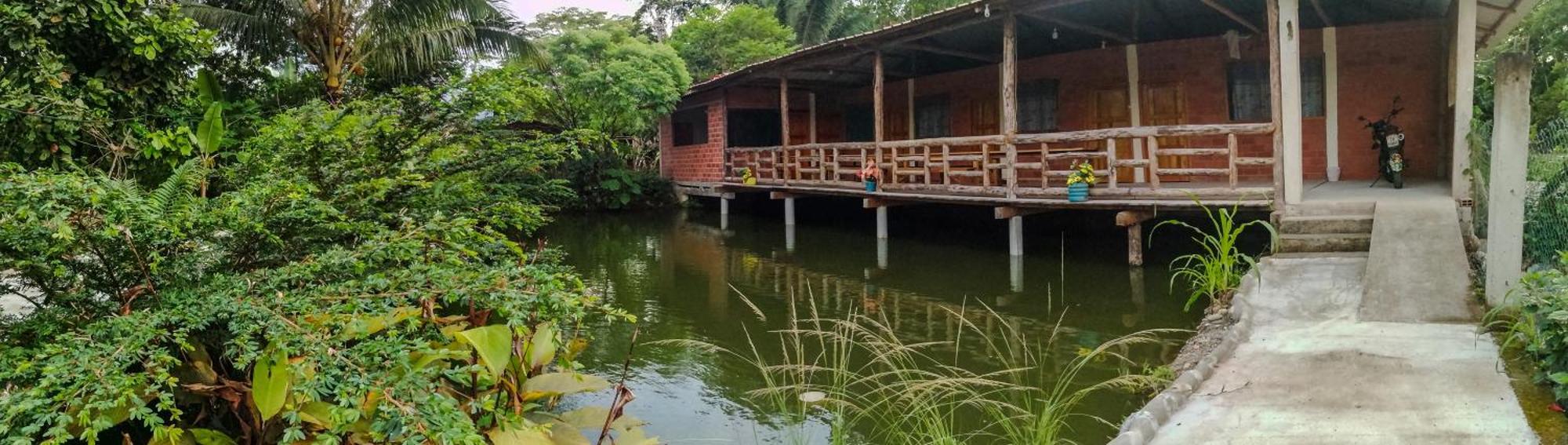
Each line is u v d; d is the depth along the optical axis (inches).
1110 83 464.8
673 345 259.6
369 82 488.4
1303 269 262.2
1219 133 319.9
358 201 180.7
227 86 436.1
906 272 387.2
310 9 454.3
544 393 135.3
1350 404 152.6
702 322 295.1
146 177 209.0
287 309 113.6
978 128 533.0
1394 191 332.8
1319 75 409.7
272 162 182.4
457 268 135.1
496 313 139.5
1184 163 443.2
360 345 106.3
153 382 109.9
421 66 501.7
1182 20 410.0
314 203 141.8
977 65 530.9
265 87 447.8
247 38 455.5
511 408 126.5
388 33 464.8
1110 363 221.6
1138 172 454.9
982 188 407.8
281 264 145.3
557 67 714.2
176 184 137.0
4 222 104.8
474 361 128.3
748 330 280.1
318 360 102.8
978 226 530.0
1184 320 265.6
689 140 742.5
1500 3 334.6
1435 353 178.1
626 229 628.7
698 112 717.9
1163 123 448.5
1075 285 332.5
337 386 99.7
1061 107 487.2
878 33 422.3
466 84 234.2
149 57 217.9
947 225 553.6
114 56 224.2
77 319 116.9
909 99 582.6
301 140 188.9
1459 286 218.5
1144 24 416.8
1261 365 180.1
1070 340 249.4
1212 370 178.9
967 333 265.7
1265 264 272.1
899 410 188.5
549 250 200.8
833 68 545.3
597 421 143.9
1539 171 251.8
